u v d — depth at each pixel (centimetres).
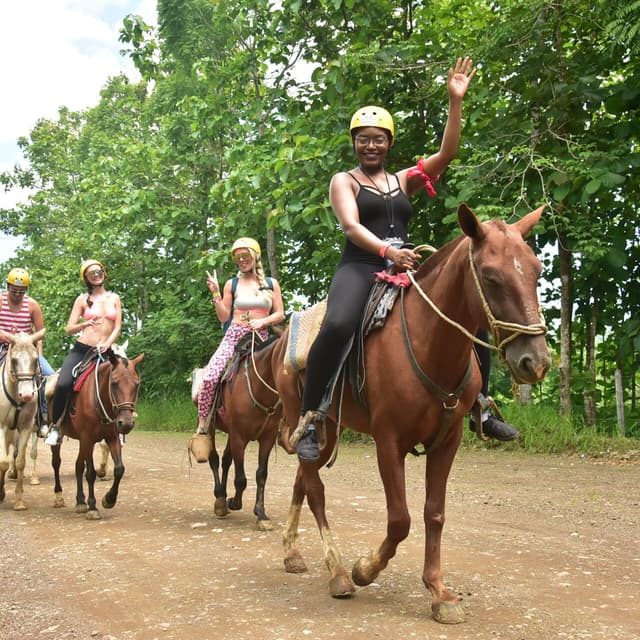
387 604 418
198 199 1947
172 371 2100
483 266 350
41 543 610
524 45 1138
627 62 1174
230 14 1686
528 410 1178
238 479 709
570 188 1056
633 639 354
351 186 448
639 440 1100
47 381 951
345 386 428
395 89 1318
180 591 452
